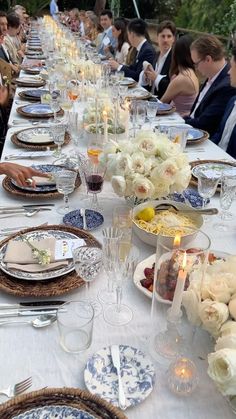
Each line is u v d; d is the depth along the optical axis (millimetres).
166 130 2062
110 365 870
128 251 1070
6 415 729
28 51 6535
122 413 728
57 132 2020
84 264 1047
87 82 3381
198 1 9141
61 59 4145
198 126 3068
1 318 1001
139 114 2424
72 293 1096
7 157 2021
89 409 737
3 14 5559
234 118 2615
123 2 12570
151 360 894
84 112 2385
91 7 16375
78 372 866
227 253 1180
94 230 1391
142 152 1395
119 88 3180
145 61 4680
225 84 2979
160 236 1005
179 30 9203
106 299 1081
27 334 958
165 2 11992
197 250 889
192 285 869
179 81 3553
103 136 2031
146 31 5113
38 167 1836
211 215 1520
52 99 2676
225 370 717
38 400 754
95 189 1492
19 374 857
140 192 1347
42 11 16125
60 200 1604
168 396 815
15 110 2928
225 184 1463
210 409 793
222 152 2199
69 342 924
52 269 1136
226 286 853
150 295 1053
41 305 1043
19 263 1152
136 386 821
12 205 1561
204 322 825
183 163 1390
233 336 763
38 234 1306
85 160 1590
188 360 863
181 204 1376
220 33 8211
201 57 3084
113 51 6621
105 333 973
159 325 928
